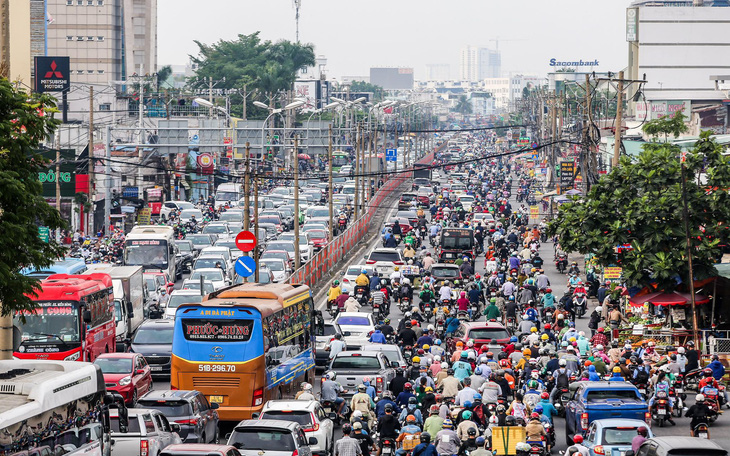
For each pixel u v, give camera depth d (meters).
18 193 44.00
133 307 93.69
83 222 162.38
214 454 39.50
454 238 140.50
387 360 67.81
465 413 50.97
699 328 81.88
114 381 62.28
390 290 120.50
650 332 81.44
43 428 36.16
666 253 80.69
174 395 52.44
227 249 126.38
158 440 47.34
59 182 150.00
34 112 47.16
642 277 82.50
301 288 70.00
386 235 147.50
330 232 156.25
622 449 46.81
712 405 63.22
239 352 59.38
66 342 68.69
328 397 59.81
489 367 63.47
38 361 40.53
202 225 170.62
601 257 83.50
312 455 49.62
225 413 59.31
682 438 41.97
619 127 111.31
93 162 167.50
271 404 51.34
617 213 84.06
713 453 40.34
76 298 69.25
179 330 59.88
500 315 99.81
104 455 41.53
